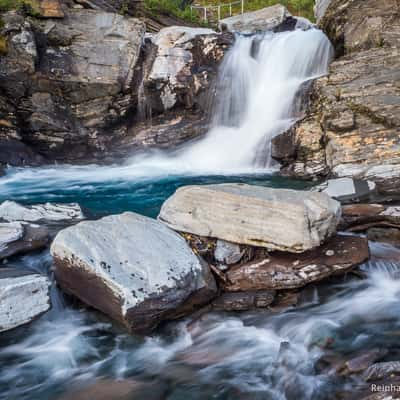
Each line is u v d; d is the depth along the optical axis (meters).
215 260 4.60
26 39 12.36
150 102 14.02
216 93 13.88
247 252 4.60
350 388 2.96
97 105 13.47
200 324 3.98
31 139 12.71
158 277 3.82
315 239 4.37
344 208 6.20
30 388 3.30
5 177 10.96
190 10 24.31
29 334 3.88
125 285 3.69
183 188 5.11
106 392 3.17
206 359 3.54
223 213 4.64
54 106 12.99
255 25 20.38
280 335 3.83
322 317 4.03
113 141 13.75
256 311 4.14
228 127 13.64
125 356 3.64
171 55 13.88
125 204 8.35
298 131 9.91
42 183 10.37
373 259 4.81
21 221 6.07
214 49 14.27
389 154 8.26
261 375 3.30
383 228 5.55
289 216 4.38
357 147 8.60
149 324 3.76
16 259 4.92
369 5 12.48
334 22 13.50
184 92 13.84
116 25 13.98
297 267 4.38
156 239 4.31
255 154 11.77
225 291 4.35
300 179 9.54
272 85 13.61
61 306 4.30
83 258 3.96
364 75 10.02
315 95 10.61
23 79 12.40
